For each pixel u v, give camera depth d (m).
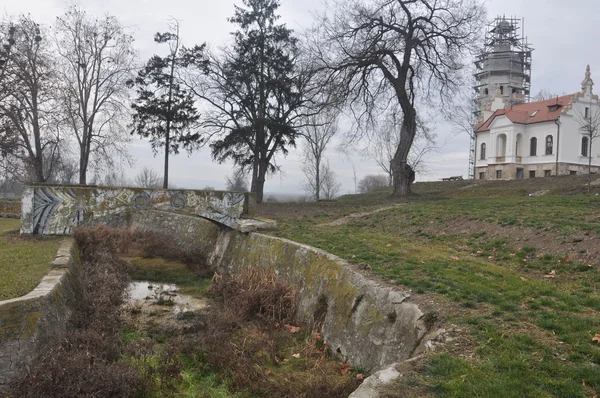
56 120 29.22
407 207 19.03
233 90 29.03
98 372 6.05
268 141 29.42
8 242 12.55
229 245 15.12
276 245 12.03
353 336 7.46
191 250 17.23
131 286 13.05
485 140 46.31
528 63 54.25
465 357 4.88
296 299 9.88
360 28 25.34
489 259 9.98
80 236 14.34
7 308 6.17
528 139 42.56
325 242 11.61
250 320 9.63
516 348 4.96
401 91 26.08
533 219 12.05
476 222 13.16
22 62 27.62
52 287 7.30
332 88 25.09
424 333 6.05
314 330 8.60
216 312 9.85
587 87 40.81
